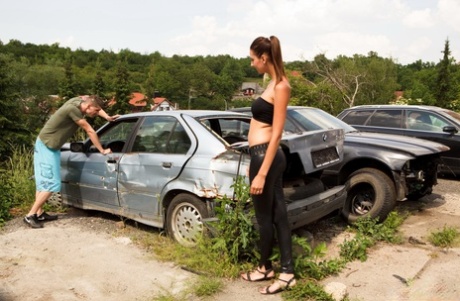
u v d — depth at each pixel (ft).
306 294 11.84
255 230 13.26
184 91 318.65
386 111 31.83
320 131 14.49
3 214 19.42
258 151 11.36
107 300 12.12
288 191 14.57
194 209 15.37
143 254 15.26
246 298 11.93
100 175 18.53
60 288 12.87
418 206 21.95
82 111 18.37
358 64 152.87
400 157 17.71
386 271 13.88
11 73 89.25
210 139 15.42
